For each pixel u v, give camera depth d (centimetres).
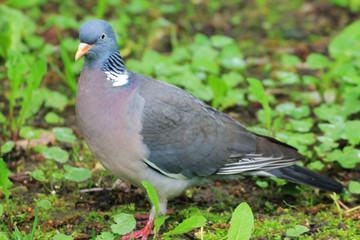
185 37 1656
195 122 917
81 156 1145
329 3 1841
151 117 878
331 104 1310
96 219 941
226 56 1479
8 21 1344
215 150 927
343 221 932
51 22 1581
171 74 1344
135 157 874
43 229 898
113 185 1021
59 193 1020
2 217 923
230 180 1088
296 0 1891
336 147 1130
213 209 994
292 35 1677
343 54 1344
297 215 960
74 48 1470
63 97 1309
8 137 1167
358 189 950
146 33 1670
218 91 1206
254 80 1042
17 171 1077
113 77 878
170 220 953
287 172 954
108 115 862
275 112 1206
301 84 1449
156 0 1819
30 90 1109
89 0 1833
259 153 949
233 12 1819
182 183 927
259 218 948
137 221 948
